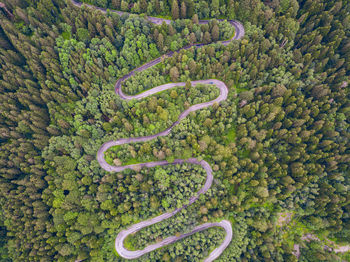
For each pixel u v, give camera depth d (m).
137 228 91.06
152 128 92.38
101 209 88.12
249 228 93.00
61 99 89.88
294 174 90.19
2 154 85.44
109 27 95.38
